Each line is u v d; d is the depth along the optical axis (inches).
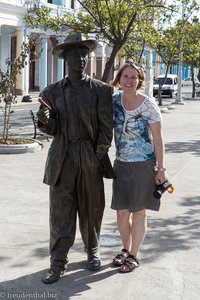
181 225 265.1
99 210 195.8
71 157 187.6
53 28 711.7
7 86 501.7
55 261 191.9
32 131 647.8
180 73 1267.2
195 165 441.1
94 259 200.2
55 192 190.5
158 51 1089.4
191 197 326.6
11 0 1174.3
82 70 185.2
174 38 1040.2
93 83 187.8
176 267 205.8
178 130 708.0
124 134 193.0
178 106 1185.4
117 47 668.1
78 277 193.5
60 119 187.8
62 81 189.2
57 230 190.5
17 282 189.3
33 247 226.8
